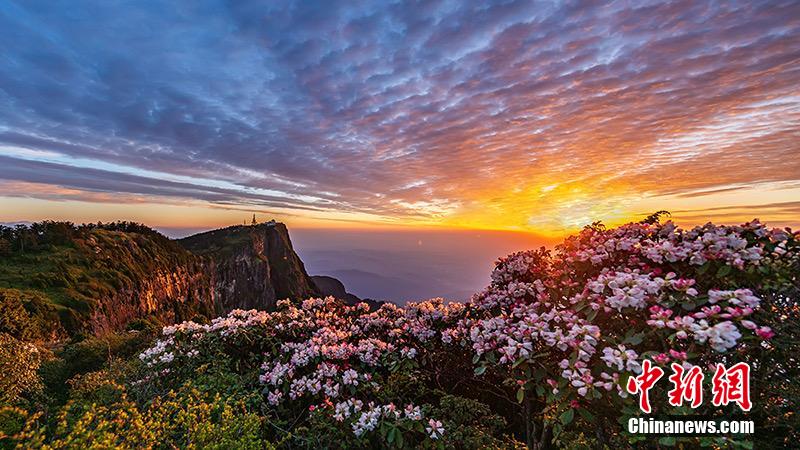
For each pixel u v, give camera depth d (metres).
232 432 3.59
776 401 2.96
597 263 4.28
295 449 4.48
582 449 3.69
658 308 3.02
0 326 15.53
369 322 7.13
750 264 3.22
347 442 4.17
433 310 6.25
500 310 5.55
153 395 4.98
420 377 5.71
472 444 4.32
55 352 9.11
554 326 3.67
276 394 4.90
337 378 5.04
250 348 6.30
